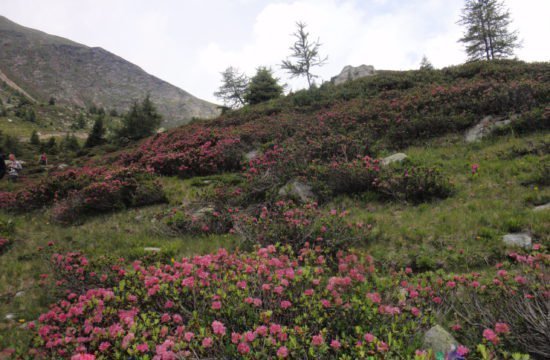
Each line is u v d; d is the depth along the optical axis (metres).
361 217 8.01
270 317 3.11
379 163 10.54
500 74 18.41
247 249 7.09
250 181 11.08
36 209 13.55
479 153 10.86
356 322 3.19
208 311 3.38
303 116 20.39
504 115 12.83
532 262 4.12
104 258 6.16
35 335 3.95
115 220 10.70
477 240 5.98
